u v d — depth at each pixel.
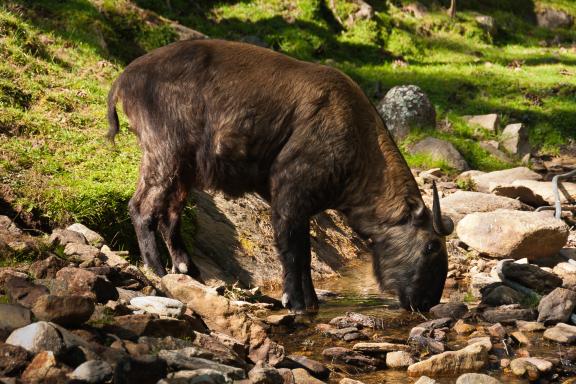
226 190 11.19
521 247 13.77
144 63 11.12
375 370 8.73
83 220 11.50
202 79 10.77
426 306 11.39
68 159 13.23
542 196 18.62
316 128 10.62
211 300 8.90
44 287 7.55
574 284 12.35
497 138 25.38
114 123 11.49
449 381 8.38
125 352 6.75
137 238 11.50
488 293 11.95
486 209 16.98
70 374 6.11
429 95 30.03
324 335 9.99
